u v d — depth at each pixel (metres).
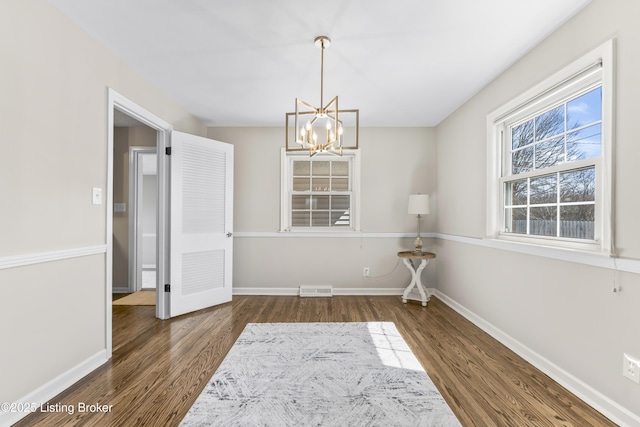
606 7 1.78
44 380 1.87
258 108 3.71
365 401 1.85
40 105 1.84
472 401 1.86
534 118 2.57
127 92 2.67
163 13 1.99
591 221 1.99
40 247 1.84
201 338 2.80
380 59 2.57
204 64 2.66
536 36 2.24
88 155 2.22
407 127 4.42
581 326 1.93
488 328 2.96
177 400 1.86
